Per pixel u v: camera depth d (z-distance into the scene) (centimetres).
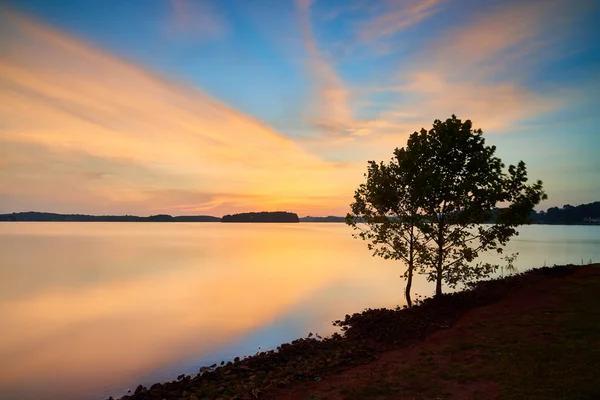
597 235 14562
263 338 1922
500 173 1734
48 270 4878
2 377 1443
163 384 1285
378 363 1212
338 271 4772
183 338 1938
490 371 987
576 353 1048
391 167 1855
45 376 1455
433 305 1855
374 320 1848
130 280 4031
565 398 808
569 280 2153
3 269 4984
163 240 12781
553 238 11975
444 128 1733
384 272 4647
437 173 1739
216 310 2584
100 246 9606
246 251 8219
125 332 2058
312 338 1817
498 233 1753
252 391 1058
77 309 2662
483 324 1453
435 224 1880
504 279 2448
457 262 1852
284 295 3114
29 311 2609
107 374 1466
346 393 941
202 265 5472
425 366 1089
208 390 1166
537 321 1408
